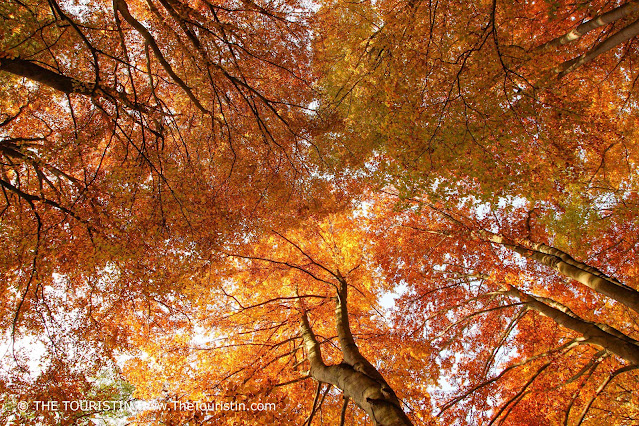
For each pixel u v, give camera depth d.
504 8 5.31
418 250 11.31
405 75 6.16
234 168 8.78
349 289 10.73
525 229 9.48
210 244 7.49
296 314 9.19
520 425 8.88
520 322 10.48
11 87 7.01
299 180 9.45
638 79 8.66
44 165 5.86
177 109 8.84
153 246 6.62
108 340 7.61
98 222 6.20
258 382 7.07
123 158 7.04
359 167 9.38
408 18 5.69
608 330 6.71
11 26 4.97
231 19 7.62
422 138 5.61
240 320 9.41
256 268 10.11
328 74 9.20
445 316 11.00
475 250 10.39
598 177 9.52
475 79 5.57
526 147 6.30
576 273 6.97
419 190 6.01
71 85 6.04
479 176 5.58
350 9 7.79
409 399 8.59
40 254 6.00
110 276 6.89
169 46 7.16
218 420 5.76
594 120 7.01
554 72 5.79
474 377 10.21
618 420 9.65
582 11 7.55
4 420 6.43
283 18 7.91
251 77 8.06
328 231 11.62
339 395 9.05
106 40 6.64
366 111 7.59
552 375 9.27
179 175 6.98
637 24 5.71
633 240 9.70
